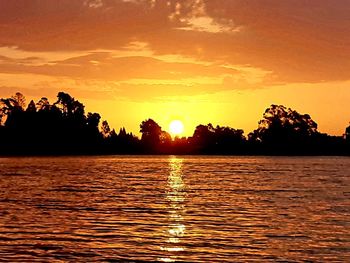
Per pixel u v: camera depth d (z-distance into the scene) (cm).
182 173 11294
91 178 9356
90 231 3466
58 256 2766
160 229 3556
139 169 13188
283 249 2939
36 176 9775
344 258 2741
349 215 4266
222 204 5094
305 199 5616
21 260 2683
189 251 2886
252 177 9800
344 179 9181
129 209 4659
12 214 4250
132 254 2816
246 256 2775
